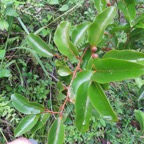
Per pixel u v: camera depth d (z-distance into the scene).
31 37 0.48
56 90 0.76
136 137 0.93
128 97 0.98
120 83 0.96
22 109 0.42
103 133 0.86
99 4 0.45
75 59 0.40
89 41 0.39
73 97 0.36
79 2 0.84
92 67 0.33
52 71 0.77
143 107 0.98
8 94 0.72
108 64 0.32
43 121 0.42
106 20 0.39
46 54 0.47
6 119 0.64
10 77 0.70
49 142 0.37
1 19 0.66
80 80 0.33
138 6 0.57
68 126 0.78
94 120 0.83
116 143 0.88
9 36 0.76
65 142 0.77
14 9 0.71
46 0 0.81
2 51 0.65
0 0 0.66
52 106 0.75
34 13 0.77
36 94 0.75
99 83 0.33
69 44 0.40
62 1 0.85
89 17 0.88
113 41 0.50
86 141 0.81
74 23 0.86
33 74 0.78
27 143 0.41
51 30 0.80
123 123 0.94
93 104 0.32
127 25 0.46
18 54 0.75
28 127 0.41
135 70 0.31
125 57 0.35
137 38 0.49
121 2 0.44
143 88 0.58
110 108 0.32
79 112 0.33
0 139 0.67
